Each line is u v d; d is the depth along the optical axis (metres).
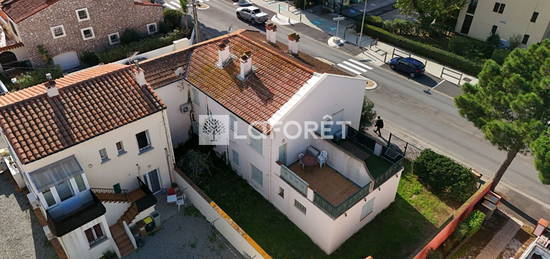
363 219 25.06
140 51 42.97
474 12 48.19
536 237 25.05
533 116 22.45
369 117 31.84
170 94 28.95
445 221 25.45
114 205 24.03
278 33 50.44
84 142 22.09
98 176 23.80
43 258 23.12
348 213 23.06
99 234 22.86
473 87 26.06
